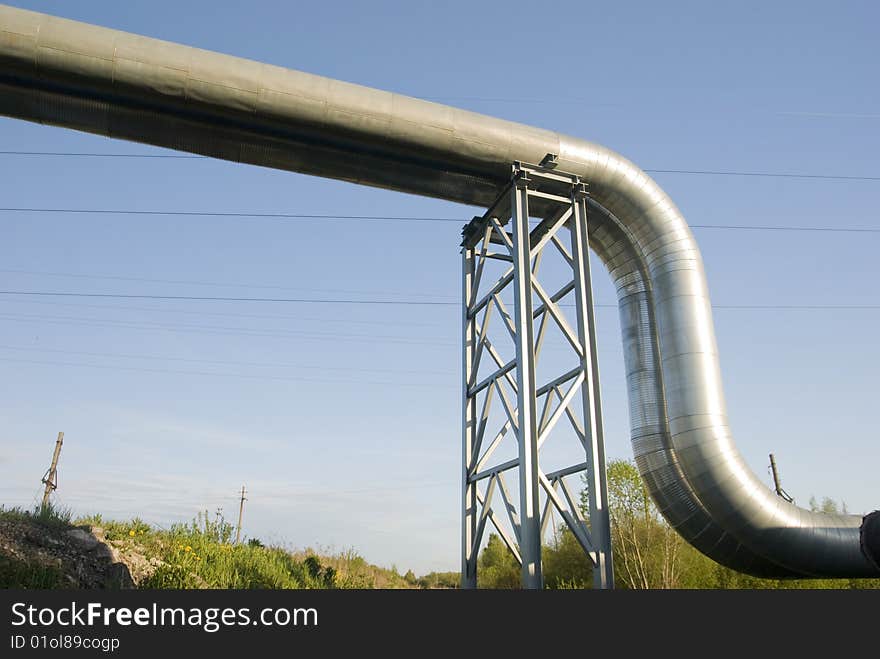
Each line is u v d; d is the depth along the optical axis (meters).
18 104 11.88
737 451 13.43
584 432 12.54
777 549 13.42
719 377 13.73
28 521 13.06
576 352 12.91
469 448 14.39
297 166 13.30
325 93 12.18
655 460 14.04
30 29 11.07
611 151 14.11
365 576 19.50
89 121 12.26
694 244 14.38
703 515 13.80
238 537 17.59
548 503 11.83
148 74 11.47
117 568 12.45
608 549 11.81
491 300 14.48
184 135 12.59
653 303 14.73
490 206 14.57
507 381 14.05
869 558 11.80
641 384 14.49
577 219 13.56
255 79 11.87
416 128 12.60
